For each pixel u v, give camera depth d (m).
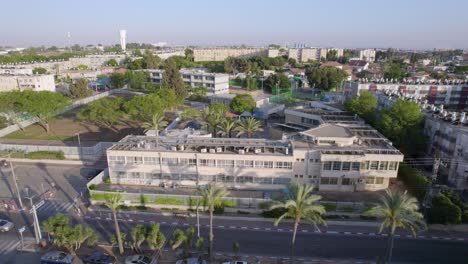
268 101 153.00
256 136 105.88
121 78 188.38
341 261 50.00
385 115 85.88
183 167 68.94
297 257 50.75
